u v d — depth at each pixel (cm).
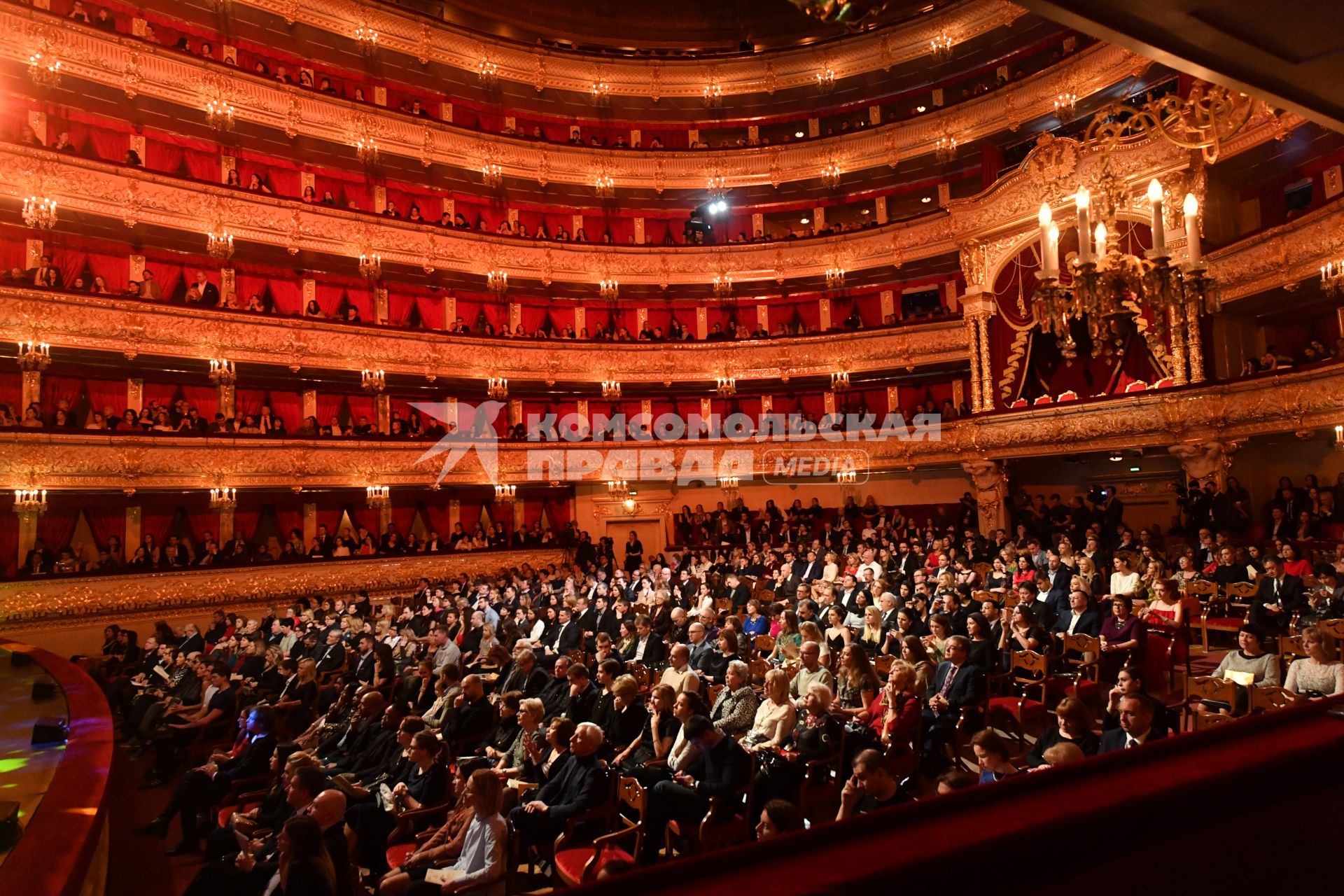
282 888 499
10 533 2086
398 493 2817
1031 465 2678
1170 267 855
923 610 1293
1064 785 181
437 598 1991
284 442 2342
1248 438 1884
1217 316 2014
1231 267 1884
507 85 3127
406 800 738
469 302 3052
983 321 2556
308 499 2641
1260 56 384
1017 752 931
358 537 2688
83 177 2189
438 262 2825
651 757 832
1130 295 888
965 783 492
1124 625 1003
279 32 2698
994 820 162
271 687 1350
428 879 585
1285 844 192
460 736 951
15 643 1526
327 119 2667
